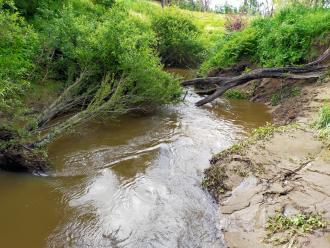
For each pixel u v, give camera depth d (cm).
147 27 1602
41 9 1169
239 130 902
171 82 1030
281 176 594
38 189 629
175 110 1070
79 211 569
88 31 994
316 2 1430
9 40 895
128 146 800
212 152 765
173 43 1769
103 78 937
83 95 912
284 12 1401
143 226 532
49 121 888
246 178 604
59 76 1023
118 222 540
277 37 1230
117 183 644
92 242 502
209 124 946
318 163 621
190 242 501
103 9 1549
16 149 674
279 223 493
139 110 1033
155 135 863
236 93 1234
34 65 959
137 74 924
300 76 1059
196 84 1234
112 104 857
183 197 607
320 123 771
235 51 1399
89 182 649
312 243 446
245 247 471
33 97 912
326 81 1033
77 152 766
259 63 1296
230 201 571
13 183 646
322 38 1155
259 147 689
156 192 617
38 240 507
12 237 511
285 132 755
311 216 494
